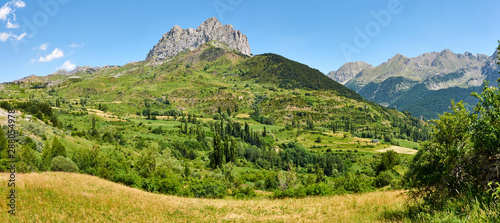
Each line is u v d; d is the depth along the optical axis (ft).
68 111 624.18
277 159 458.50
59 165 151.53
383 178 188.24
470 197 33.47
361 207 77.51
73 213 69.36
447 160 41.19
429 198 44.70
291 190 140.15
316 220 72.02
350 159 483.10
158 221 74.64
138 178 136.77
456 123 41.09
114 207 79.82
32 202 70.33
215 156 333.62
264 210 91.15
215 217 82.79
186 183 178.70
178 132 550.77
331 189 142.72
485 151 37.32
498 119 35.14
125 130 515.91
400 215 46.93
